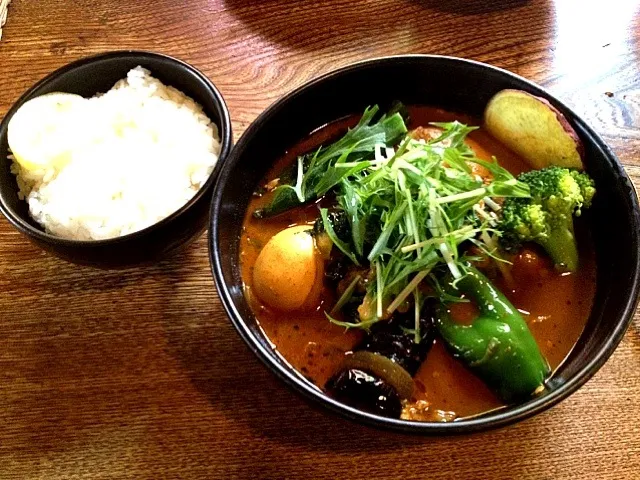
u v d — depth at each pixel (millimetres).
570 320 344
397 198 345
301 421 346
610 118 434
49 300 394
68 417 356
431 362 333
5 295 397
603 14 481
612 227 337
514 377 311
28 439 351
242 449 341
